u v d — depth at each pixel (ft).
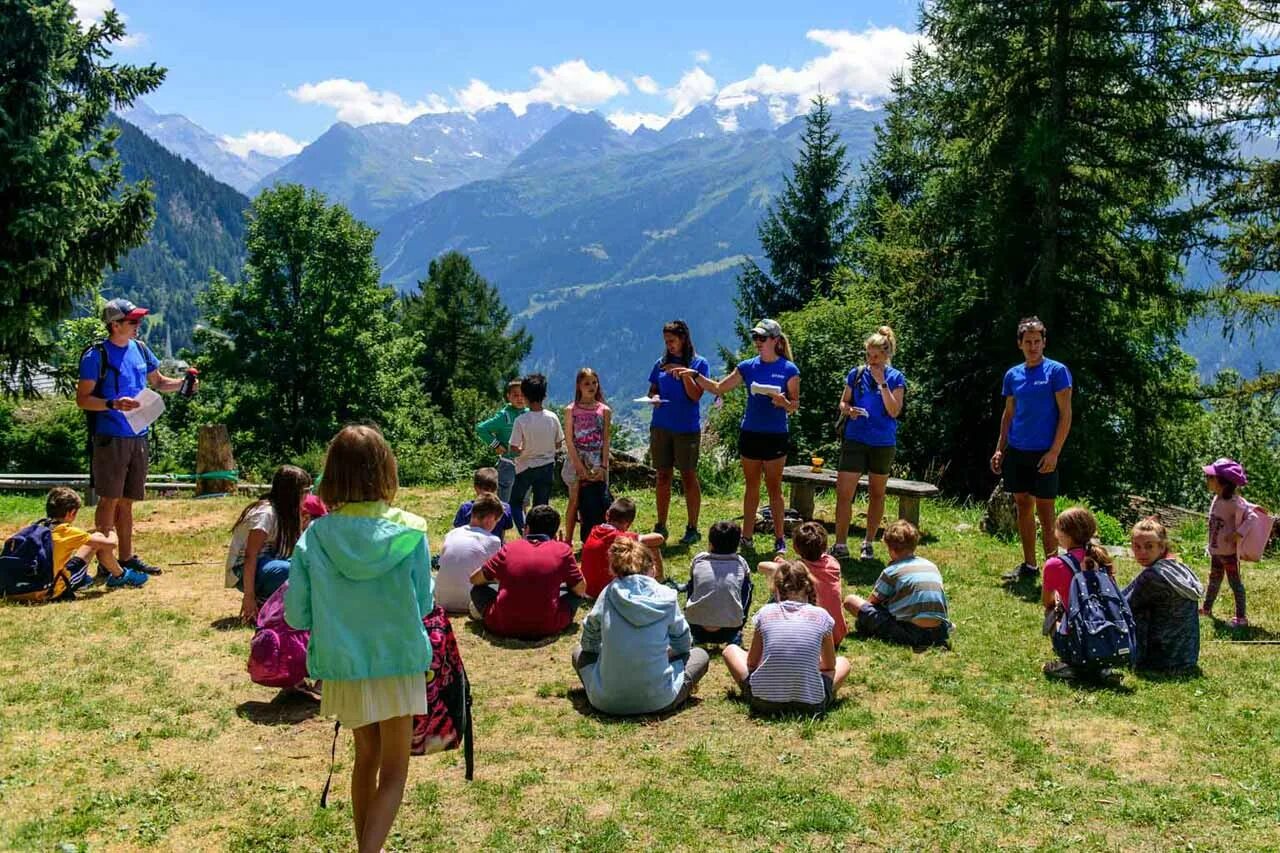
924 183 83.51
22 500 55.31
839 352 66.49
